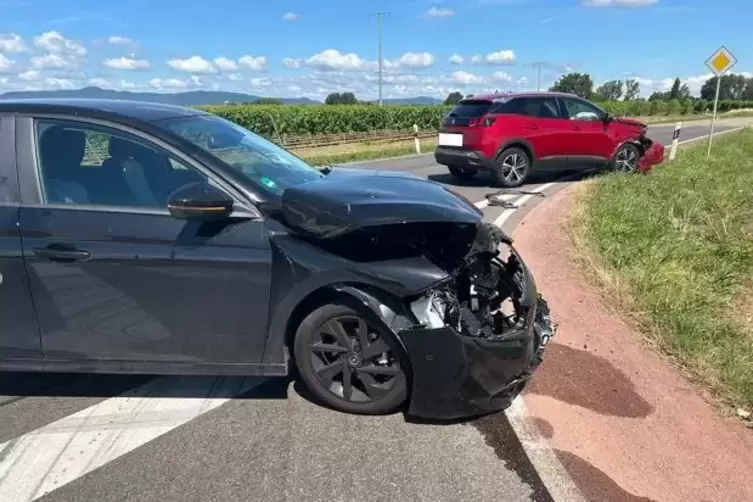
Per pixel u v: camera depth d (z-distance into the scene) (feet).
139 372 10.79
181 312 10.36
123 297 10.33
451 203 10.79
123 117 10.73
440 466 9.36
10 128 10.59
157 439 10.10
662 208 26.23
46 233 10.20
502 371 10.00
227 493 8.75
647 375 12.17
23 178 10.44
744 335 14.21
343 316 10.32
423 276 9.65
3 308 10.50
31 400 11.37
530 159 37.52
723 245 21.26
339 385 10.84
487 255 11.68
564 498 8.64
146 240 10.12
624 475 9.16
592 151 38.96
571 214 27.04
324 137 102.53
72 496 8.70
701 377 12.05
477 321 10.64
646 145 41.11
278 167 11.98
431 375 9.88
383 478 9.08
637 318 14.94
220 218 10.00
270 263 10.07
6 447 9.86
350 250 9.94
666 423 10.50
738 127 121.90
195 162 10.39
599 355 13.03
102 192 10.45
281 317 10.32
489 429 10.36
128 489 8.84
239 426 10.49
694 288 16.70
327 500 8.60
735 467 9.34
